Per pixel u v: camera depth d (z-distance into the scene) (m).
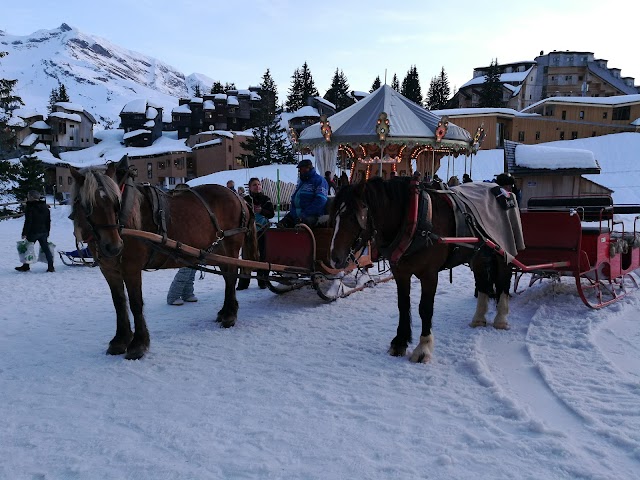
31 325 6.55
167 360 5.14
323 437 3.46
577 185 20.34
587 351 5.15
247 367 4.91
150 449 3.34
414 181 5.05
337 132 14.02
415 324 6.41
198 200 6.05
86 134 79.12
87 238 4.89
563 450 3.20
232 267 6.49
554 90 74.62
